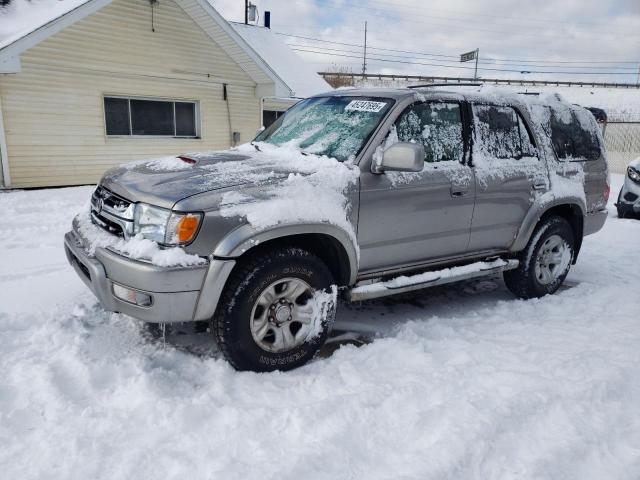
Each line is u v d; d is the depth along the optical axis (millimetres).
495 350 3357
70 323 3617
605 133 24203
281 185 3059
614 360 3209
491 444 2359
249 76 13977
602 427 2537
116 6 11117
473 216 3908
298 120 4117
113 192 3195
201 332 3650
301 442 2377
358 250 3350
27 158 10602
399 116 3555
